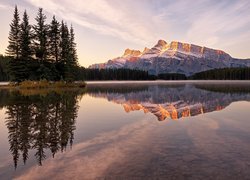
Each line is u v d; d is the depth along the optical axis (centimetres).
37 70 5253
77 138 1009
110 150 839
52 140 980
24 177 623
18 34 5375
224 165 684
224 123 1357
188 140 970
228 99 2797
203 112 1806
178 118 1545
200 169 656
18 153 821
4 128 1196
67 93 3584
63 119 1452
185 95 3509
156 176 612
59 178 611
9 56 5322
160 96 3372
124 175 621
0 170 673
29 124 1292
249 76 16638
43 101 2356
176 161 718
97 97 3175
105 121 1423
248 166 676
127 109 1998
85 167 683
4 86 5297
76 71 6344
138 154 789
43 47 5406
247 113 1741
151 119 1505
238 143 921
